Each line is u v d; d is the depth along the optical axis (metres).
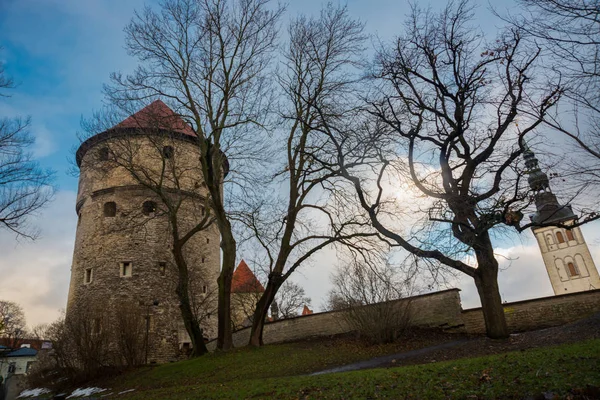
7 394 27.88
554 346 10.61
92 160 24.25
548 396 5.68
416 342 16.80
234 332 25.19
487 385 6.74
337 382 8.98
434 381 7.61
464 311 18.39
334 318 20.84
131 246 28.98
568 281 67.25
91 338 21.05
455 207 13.02
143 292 28.17
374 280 17.83
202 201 31.25
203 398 9.67
